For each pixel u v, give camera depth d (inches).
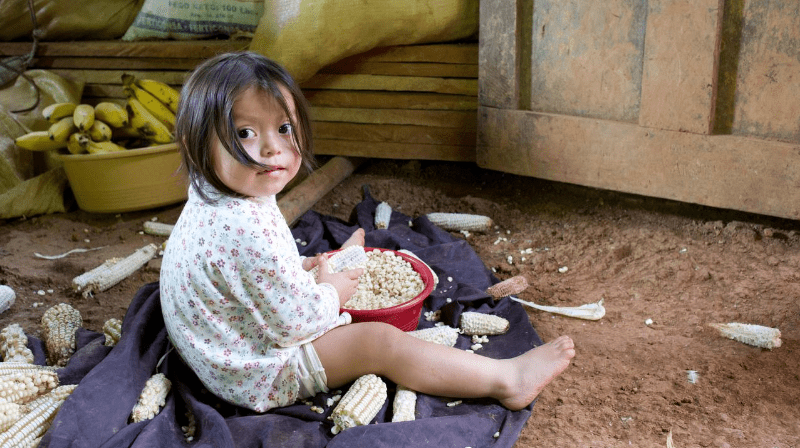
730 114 154.2
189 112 87.4
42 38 213.0
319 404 103.7
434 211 186.2
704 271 144.6
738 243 154.9
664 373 113.2
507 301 134.5
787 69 144.2
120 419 95.7
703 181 159.2
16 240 173.6
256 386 97.8
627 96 164.7
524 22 174.9
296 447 94.2
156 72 206.7
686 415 103.1
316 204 189.9
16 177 194.4
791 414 102.6
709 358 116.6
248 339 96.3
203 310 93.4
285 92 89.0
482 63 181.8
